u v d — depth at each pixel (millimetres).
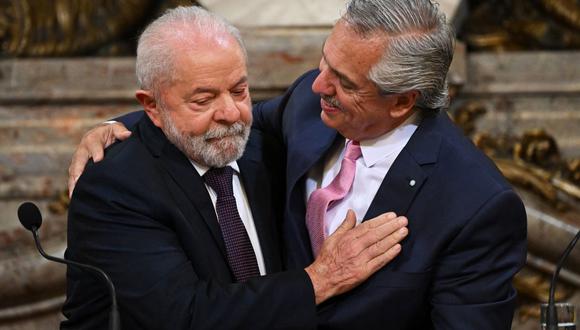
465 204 9398
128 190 9578
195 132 9406
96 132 10289
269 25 15891
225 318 9195
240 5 15938
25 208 9102
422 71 9336
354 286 9383
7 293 15523
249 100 9617
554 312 9023
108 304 9594
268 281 9359
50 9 16766
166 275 9344
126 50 16766
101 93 16344
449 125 10055
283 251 10273
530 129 16125
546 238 15297
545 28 16438
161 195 9617
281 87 15680
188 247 9617
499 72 16266
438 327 9398
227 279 9758
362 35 9234
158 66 9398
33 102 16453
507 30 16578
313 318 9281
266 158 10555
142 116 10266
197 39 9359
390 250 9391
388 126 9789
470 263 9383
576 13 16344
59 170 16234
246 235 9945
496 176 9570
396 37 9219
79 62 16469
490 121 16203
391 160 9906
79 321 9867
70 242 9820
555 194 15492
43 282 15555
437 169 9641
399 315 9453
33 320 15750
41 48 16594
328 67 9484
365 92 9383
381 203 9688
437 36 9383
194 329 9211
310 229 10016
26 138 16359
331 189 10016
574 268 15383
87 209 9625
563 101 16219
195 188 9789
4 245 15836
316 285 9359
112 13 16766
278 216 10414
